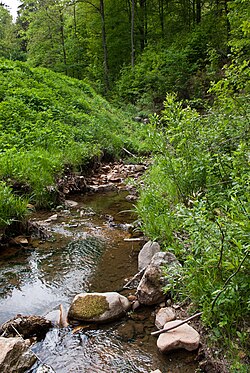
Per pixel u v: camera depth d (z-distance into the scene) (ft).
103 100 64.08
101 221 20.38
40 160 25.89
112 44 90.99
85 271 14.28
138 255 15.29
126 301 11.60
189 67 65.10
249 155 11.90
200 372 8.49
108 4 91.97
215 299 8.18
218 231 9.14
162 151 16.48
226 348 8.39
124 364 9.12
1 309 11.72
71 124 40.29
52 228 19.02
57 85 52.31
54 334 10.37
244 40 28.12
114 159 38.17
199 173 15.34
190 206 14.96
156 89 67.41
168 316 10.54
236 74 17.95
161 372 8.70
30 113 36.99
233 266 8.15
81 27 100.78
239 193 11.56
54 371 8.58
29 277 13.82
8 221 16.63
